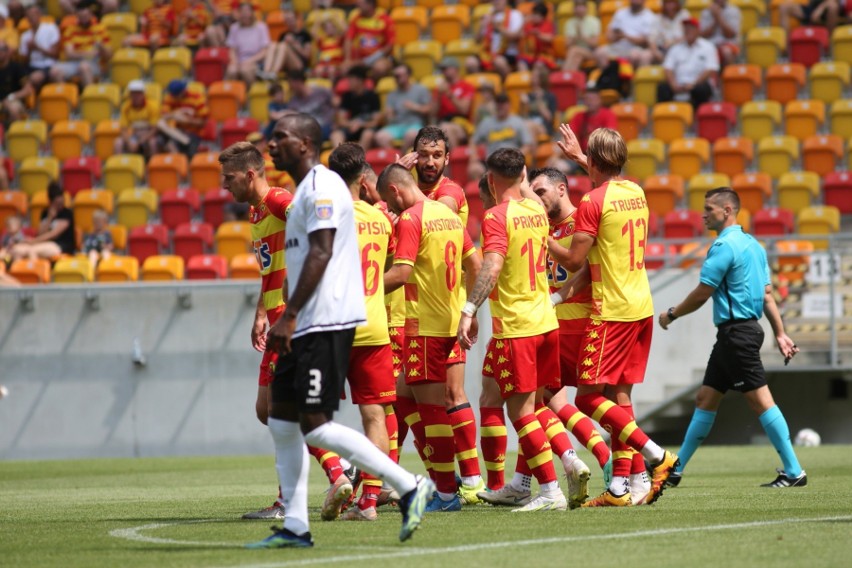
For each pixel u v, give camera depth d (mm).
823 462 41031
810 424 54562
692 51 68938
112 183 71875
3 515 27359
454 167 64688
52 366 56469
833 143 63500
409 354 25438
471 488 27047
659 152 65750
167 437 55656
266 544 19406
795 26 71562
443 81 69812
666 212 62188
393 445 26500
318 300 19031
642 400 53312
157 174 71188
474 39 77250
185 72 80188
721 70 70125
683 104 67688
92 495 34219
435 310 25297
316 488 35000
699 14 74188
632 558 17703
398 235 24891
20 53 83812
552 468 24891
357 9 78812
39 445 56375
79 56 81375
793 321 52312
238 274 59906
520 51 73438
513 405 24828
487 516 23953
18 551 19891
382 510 26547
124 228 66688
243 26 78750
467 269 27047
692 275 52875
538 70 67875
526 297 24531
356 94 69500
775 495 28125
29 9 83000
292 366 19359
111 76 81062
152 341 55938
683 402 53000
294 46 76438
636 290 25672
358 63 70688
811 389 54562
